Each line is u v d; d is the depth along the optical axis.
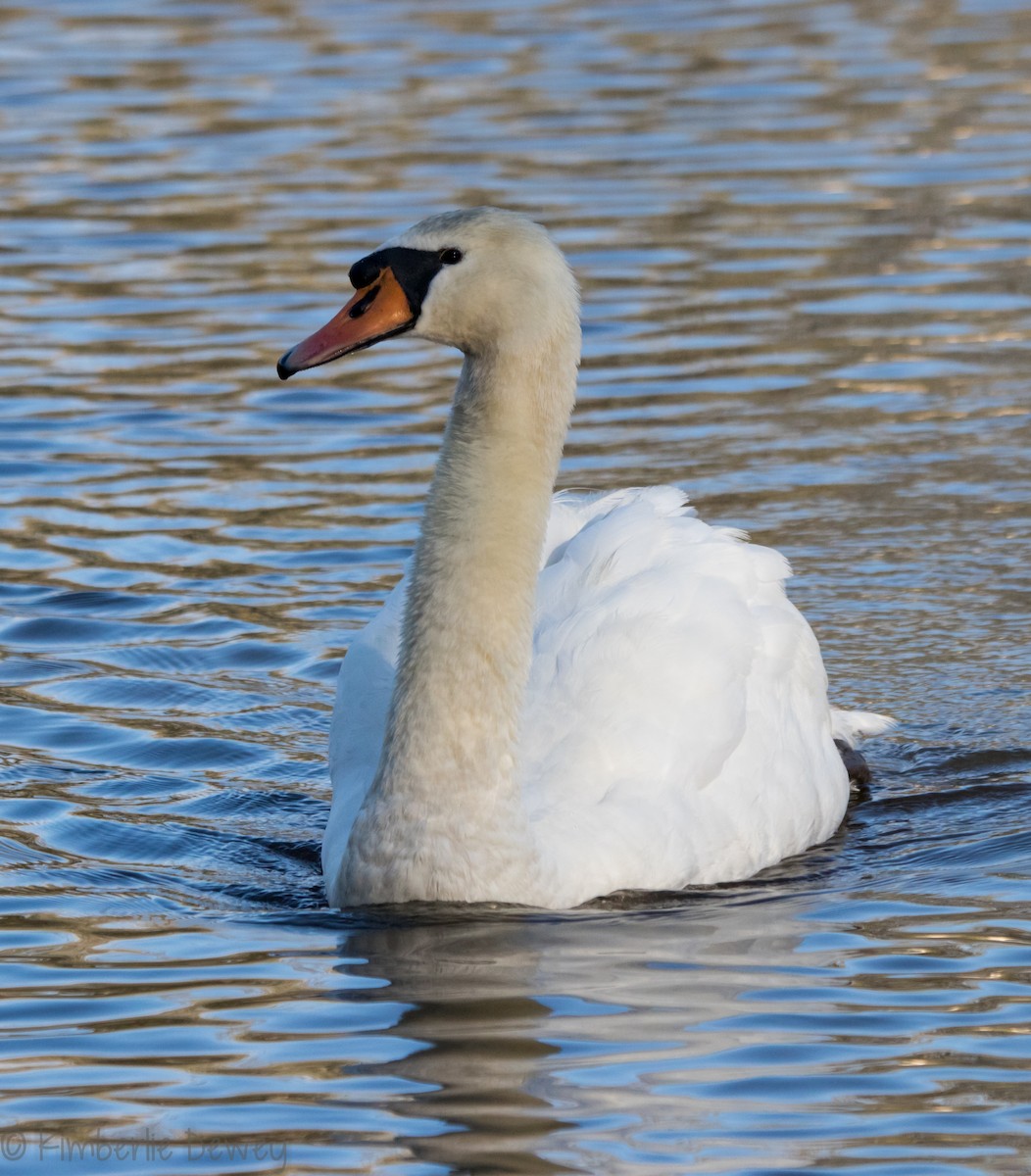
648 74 33.56
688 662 11.90
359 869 10.84
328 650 15.06
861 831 12.52
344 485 18.34
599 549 12.61
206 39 36.47
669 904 11.01
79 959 10.14
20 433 19.55
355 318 10.62
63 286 23.86
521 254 10.53
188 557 16.81
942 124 30.33
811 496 17.83
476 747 10.68
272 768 13.23
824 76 33.38
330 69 34.03
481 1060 8.87
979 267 24.14
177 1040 9.12
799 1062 8.87
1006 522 17.27
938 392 20.42
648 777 11.48
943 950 10.22
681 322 22.48
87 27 37.44
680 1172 7.91
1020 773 13.27
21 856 11.70
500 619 10.64
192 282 23.89
